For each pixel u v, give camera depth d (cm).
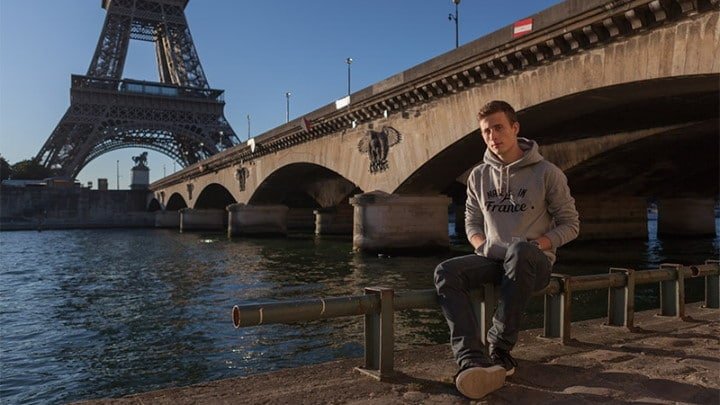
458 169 3344
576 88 2106
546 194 506
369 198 3469
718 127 2764
